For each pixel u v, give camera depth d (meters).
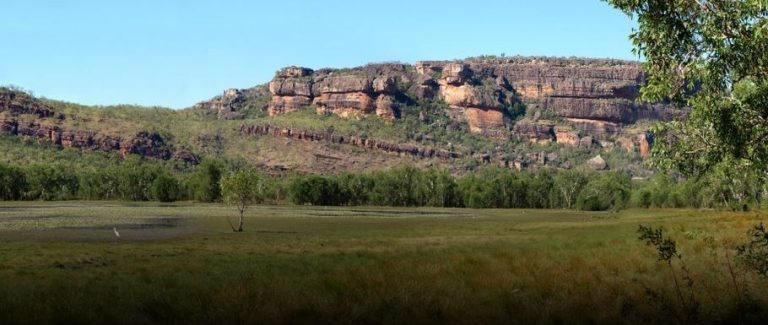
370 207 192.00
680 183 160.62
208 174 193.50
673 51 15.03
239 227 71.00
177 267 26.98
